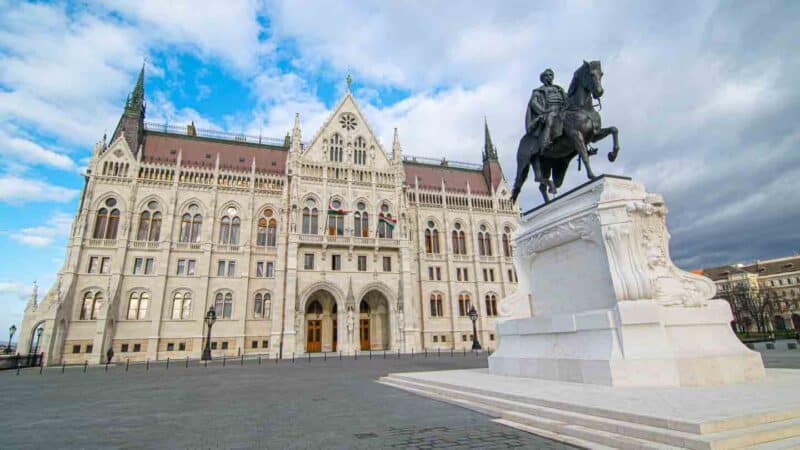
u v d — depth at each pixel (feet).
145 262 164.04
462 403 34.01
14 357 120.26
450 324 205.77
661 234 35.47
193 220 177.37
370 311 187.83
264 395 47.55
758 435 17.13
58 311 140.67
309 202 179.22
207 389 55.52
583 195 37.91
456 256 217.77
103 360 145.07
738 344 32.22
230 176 187.73
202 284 168.35
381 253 181.98
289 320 155.53
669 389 27.12
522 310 43.80
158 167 176.55
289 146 219.82
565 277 39.09
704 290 33.99
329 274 169.27
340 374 74.59
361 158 196.85
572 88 40.96
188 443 24.77
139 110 191.52
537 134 44.01
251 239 180.65
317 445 22.91
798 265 337.72
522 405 27.30
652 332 30.27
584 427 21.88
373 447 21.88
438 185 239.91
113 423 32.22
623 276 32.35
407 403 36.81
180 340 160.86
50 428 30.60
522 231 46.01
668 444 17.43
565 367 34.27
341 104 199.93
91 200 162.40
